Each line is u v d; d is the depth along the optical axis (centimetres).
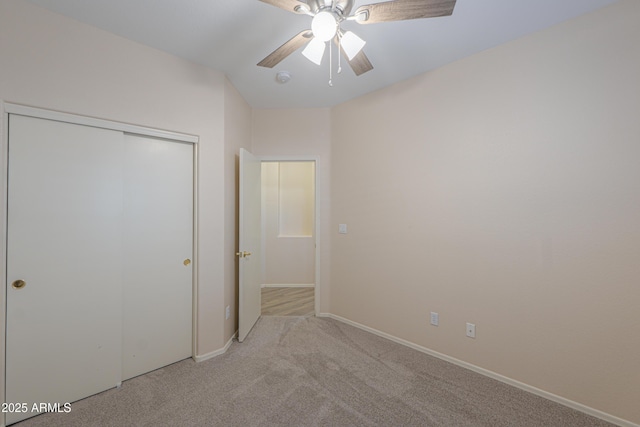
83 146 189
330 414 176
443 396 194
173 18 182
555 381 190
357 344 271
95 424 167
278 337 287
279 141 339
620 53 167
